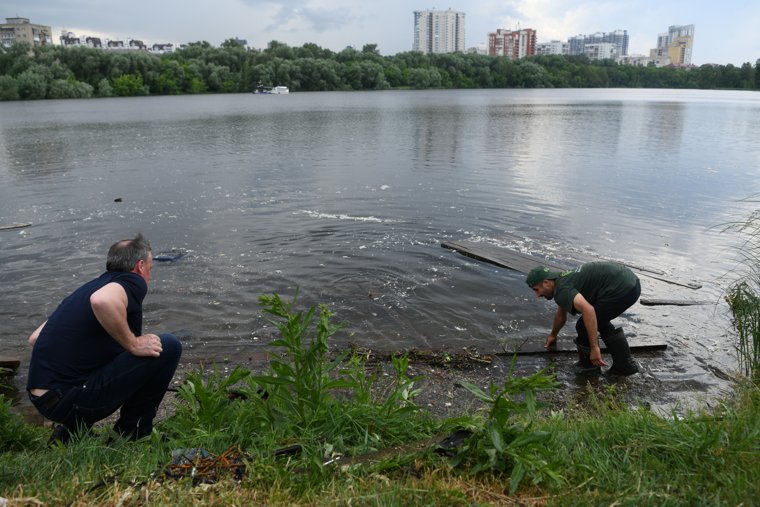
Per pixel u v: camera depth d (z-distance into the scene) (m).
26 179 16.84
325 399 3.88
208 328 7.06
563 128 32.97
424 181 16.39
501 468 3.21
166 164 19.53
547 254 9.91
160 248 10.19
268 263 9.35
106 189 15.37
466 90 119.38
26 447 3.86
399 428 3.78
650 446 3.43
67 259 9.66
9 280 8.70
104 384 3.77
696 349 6.62
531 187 15.52
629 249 10.30
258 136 28.55
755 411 4.09
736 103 67.44
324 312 3.81
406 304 7.75
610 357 6.47
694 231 11.41
